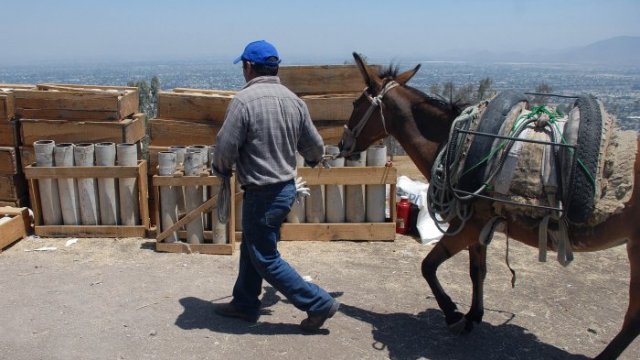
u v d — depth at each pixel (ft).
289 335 12.03
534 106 10.77
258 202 11.10
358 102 13.14
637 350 11.78
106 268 15.46
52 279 14.66
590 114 9.68
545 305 13.96
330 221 18.02
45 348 11.29
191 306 13.25
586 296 14.52
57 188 17.60
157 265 15.72
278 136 10.89
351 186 17.74
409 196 19.22
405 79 12.73
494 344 12.00
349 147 13.39
